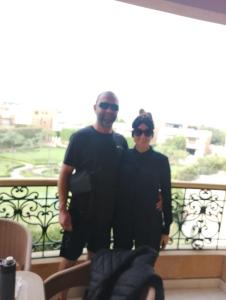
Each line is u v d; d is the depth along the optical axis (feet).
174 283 8.35
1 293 3.11
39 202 7.39
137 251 4.00
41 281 3.84
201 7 6.82
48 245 7.64
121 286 3.58
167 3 6.65
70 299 7.07
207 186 8.53
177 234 8.63
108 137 6.07
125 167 6.01
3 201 6.97
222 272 8.63
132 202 5.98
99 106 5.90
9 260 3.23
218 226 8.91
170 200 6.28
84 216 6.00
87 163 5.93
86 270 4.44
